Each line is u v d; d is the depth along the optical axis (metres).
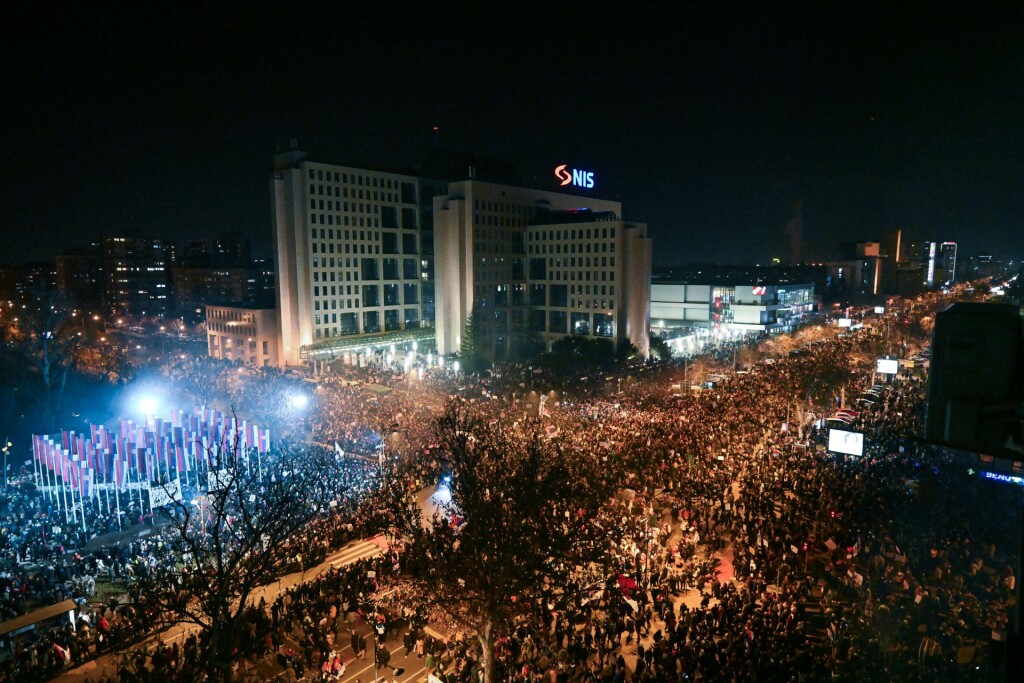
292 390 81.94
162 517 46.50
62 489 55.03
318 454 55.16
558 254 138.88
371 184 133.12
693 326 173.25
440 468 48.41
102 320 170.50
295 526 25.80
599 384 89.38
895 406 65.62
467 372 103.25
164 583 23.34
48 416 80.56
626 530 37.47
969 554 32.94
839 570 32.78
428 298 148.25
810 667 24.72
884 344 112.44
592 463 46.19
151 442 55.53
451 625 28.80
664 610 30.34
